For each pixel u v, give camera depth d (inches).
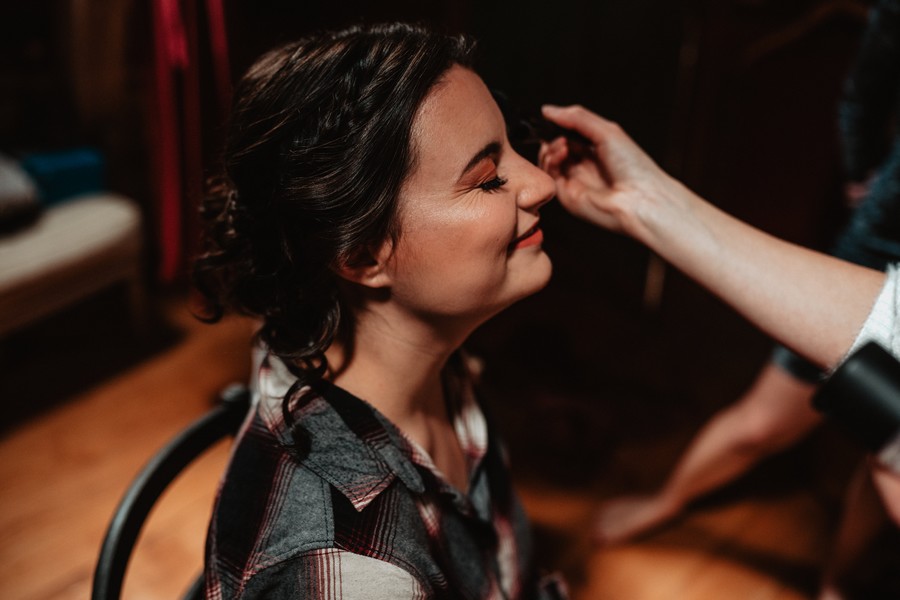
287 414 23.7
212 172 27.7
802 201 81.4
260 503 23.3
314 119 21.6
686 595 62.1
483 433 31.0
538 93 96.3
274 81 22.3
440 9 97.6
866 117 55.9
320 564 21.5
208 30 75.9
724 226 29.1
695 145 84.7
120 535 28.5
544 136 31.3
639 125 89.1
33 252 77.4
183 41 73.2
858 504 53.5
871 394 14.7
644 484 72.9
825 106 76.0
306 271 23.7
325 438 24.1
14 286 74.2
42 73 97.0
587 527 68.4
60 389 84.5
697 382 86.6
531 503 70.9
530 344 88.6
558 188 32.5
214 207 26.9
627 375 87.9
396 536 23.0
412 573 22.6
